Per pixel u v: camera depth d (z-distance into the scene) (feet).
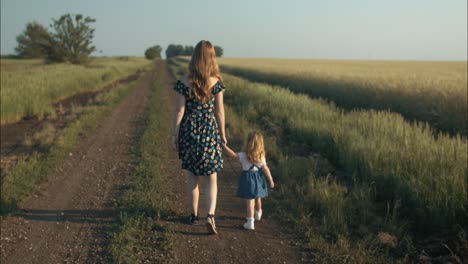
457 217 12.75
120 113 41.88
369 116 31.09
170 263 10.59
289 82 75.15
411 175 15.08
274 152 22.27
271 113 35.94
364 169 17.61
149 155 22.82
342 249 10.99
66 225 13.37
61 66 117.39
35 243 12.03
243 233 12.80
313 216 13.85
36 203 15.55
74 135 28.96
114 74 113.60
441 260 10.66
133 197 15.53
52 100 54.75
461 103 34.17
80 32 157.89
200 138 12.19
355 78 64.49
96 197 16.15
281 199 15.75
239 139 27.40
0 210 14.47
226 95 55.11
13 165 21.27
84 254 11.21
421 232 12.89
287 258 11.06
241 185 13.06
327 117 30.81
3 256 11.22
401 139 21.06
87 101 55.42
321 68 123.03
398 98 41.98
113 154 23.91
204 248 11.62
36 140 27.76
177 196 16.15
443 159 16.31
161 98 53.83
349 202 14.37
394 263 10.57
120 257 10.67
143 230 12.57
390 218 13.70
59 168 20.79
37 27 264.11
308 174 18.03
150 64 248.93
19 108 38.96
